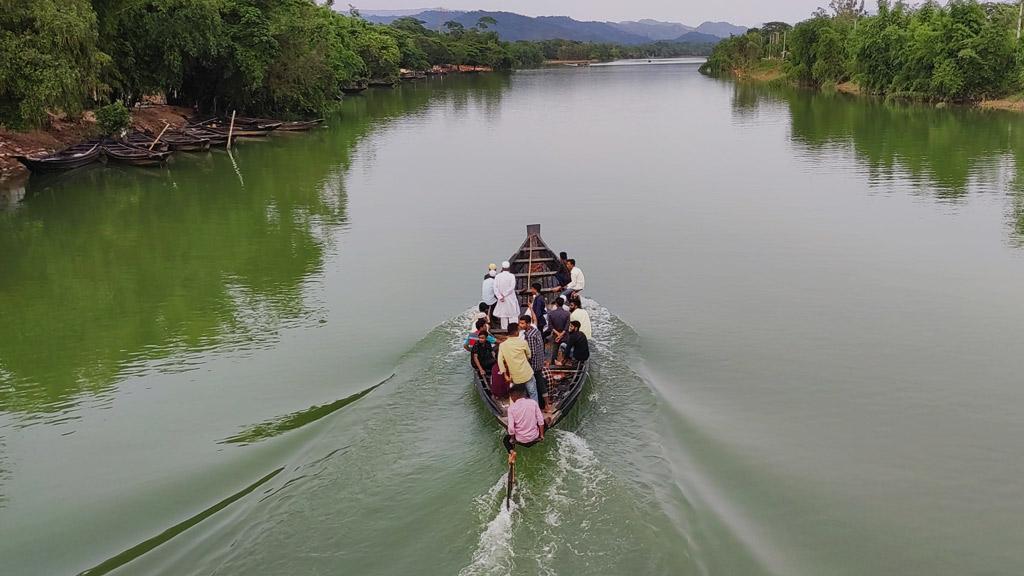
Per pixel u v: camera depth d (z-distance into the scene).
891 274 21.17
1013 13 72.56
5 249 24.20
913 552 9.69
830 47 94.38
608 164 40.69
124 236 25.88
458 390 13.70
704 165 39.97
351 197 32.56
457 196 32.69
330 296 19.70
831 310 18.39
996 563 9.52
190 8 44.06
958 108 65.31
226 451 12.02
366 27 113.56
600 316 17.83
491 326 16.02
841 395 14.00
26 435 12.80
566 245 24.59
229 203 31.17
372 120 63.97
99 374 15.17
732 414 13.22
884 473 11.47
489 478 10.84
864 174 36.47
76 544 9.79
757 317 17.94
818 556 9.52
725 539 9.66
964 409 13.48
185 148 43.56
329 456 11.52
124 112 40.38
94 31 34.56
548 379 13.52
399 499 10.38
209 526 10.00
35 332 17.41
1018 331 16.94
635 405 13.14
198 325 17.78
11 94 31.72
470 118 66.12
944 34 67.31
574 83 124.38
